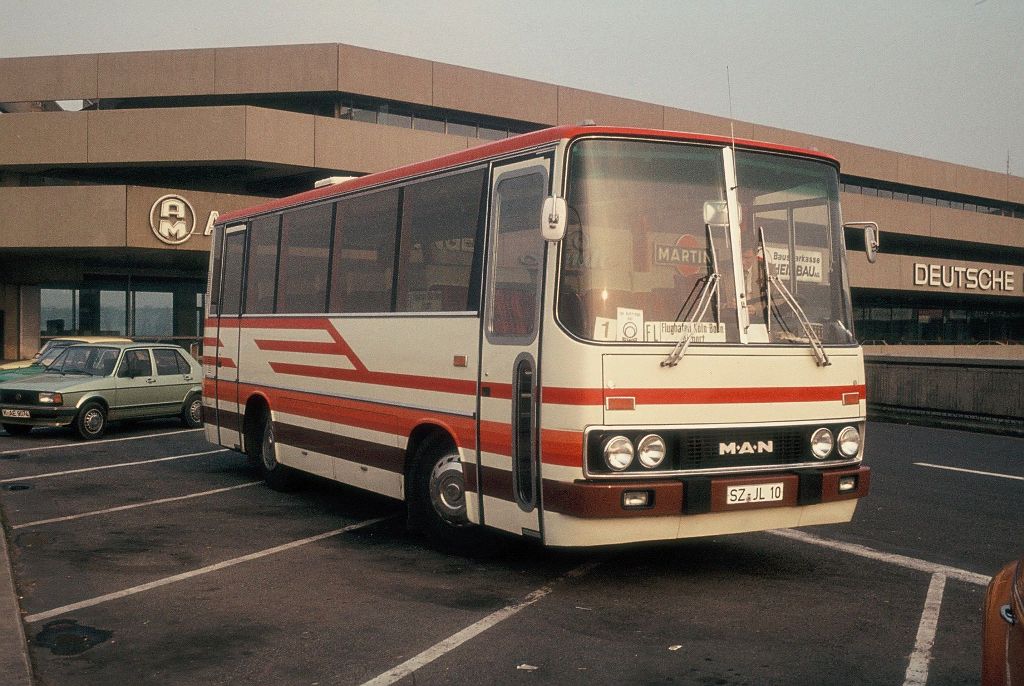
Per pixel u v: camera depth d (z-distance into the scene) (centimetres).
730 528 675
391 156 4334
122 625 612
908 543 834
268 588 699
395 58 4381
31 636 591
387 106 4459
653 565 762
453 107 4538
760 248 708
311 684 507
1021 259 7156
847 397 727
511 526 707
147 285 4488
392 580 720
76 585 710
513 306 707
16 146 4028
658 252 675
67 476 1248
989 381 1786
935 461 1361
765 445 688
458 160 795
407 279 852
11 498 1082
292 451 1068
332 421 973
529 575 734
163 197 3866
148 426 1892
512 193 721
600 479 640
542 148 691
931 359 1923
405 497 848
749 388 683
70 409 1638
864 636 579
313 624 611
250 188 4625
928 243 6400
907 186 6303
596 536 643
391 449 865
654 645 564
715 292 685
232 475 1261
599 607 644
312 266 1032
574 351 645
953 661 534
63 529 912
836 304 743
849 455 725
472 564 771
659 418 653
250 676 520
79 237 3822
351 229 955
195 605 656
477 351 746
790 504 681
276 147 4047
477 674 518
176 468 1323
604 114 4953
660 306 668
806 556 788
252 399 1166
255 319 1162
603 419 641
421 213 840
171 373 1823
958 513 968
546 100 4794
